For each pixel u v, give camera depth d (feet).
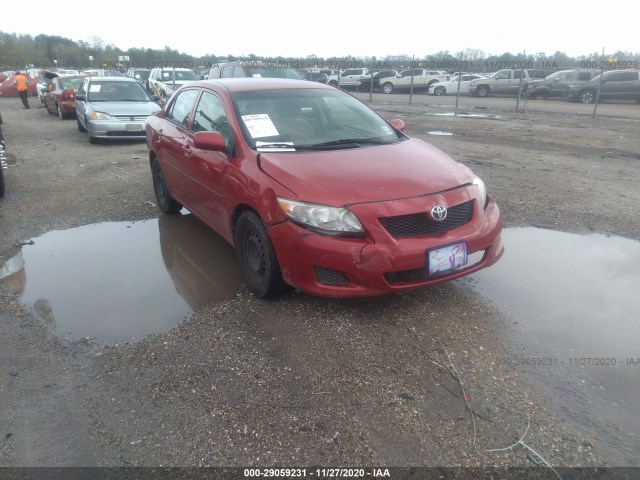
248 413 9.15
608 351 10.93
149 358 10.82
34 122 53.21
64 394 9.78
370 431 8.70
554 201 21.49
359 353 10.83
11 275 15.11
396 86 106.32
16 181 25.91
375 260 11.05
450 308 12.67
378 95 100.99
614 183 24.62
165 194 20.30
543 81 85.61
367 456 8.21
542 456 8.18
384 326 11.85
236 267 15.62
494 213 13.03
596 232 17.99
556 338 11.41
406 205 11.40
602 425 8.84
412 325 11.89
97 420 9.09
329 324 11.94
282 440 8.54
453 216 12.00
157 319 12.53
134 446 8.48
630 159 31.01
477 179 13.44
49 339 11.65
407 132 43.32
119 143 38.78
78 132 45.27
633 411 9.19
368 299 13.08
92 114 37.52
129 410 9.30
